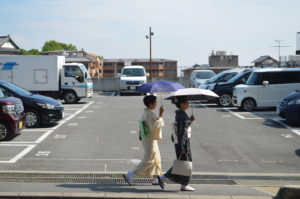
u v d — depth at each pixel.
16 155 10.26
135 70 31.42
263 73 18.80
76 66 23.17
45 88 22.83
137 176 8.27
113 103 23.73
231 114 17.94
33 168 9.01
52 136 12.84
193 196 6.31
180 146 6.55
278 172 9.00
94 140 12.27
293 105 14.28
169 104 22.88
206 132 13.62
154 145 6.93
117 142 11.99
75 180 7.93
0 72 22.69
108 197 6.26
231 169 9.20
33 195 6.28
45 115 14.30
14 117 11.88
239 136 12.96
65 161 9.70
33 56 22.66
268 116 17.22
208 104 22.41
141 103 23.67
